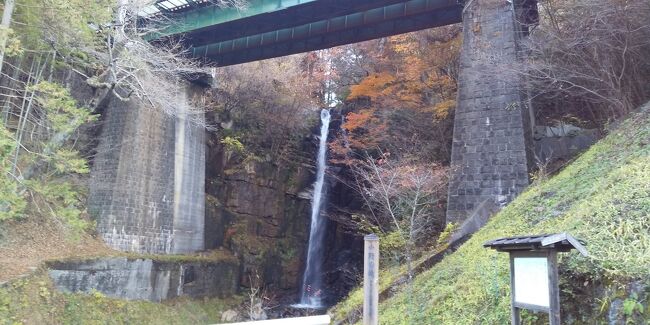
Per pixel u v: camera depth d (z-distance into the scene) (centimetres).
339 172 2727
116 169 1886
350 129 2238
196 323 1869
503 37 1484
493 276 690
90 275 1599
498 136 1406
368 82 2145
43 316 1339
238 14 2080
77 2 1338
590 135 1470
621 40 1262
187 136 2248
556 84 1438
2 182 1101
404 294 981
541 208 917
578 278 522
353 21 1981
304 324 536
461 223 1356
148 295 1809
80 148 1952
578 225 652
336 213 2678
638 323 442
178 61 2031
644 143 881
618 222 594
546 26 1504
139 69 1599
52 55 1617
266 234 2539
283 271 2525
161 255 1966
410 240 1073
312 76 3177
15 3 1277
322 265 2673
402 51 2223
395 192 1459
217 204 2403
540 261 444
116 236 1833
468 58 1527
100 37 1577
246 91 2705
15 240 1524
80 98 1950
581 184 896
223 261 2209
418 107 2038
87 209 1877
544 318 523
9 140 1085
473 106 1473
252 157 2548
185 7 2195
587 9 1295
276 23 2117
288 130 2805
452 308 718
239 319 2048
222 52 2341
